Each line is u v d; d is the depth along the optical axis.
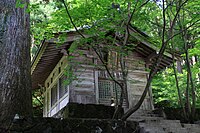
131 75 9.54
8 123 4.08
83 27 6.52
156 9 7.64
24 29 5.04
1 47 4.55
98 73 8.91
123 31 7.20
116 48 6.93
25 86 4.61
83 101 8.27
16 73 4.50
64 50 8.34
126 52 7.11
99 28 6.73
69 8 6.21
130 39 8.49
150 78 6.03
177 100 11.40
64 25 6.70
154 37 8.51
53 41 7.31
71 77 7.54
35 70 10.25
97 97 8.49
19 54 4.70
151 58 9.79
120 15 6.47
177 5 7.18
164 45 6.18
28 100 4.59
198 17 6.99
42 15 12.88
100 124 4.91
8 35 4.70
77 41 7.22
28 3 5.12
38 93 14.26
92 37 7.01
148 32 9.26
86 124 4.75
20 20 5.00
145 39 8.47
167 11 7.68
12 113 4.20
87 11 6.16
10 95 4.27
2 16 4.86
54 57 9.16
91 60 8.84
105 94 8.83
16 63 4.58
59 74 9.45
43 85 12.91
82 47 8.70
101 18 6.39
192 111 7.78
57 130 4.43
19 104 4.36
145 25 8.54
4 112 4.11
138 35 8.03
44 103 12.51
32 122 4.29
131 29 7.87
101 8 6.23
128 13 6.47
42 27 7.02
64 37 7.24
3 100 4.18
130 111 5.76
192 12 7.27
